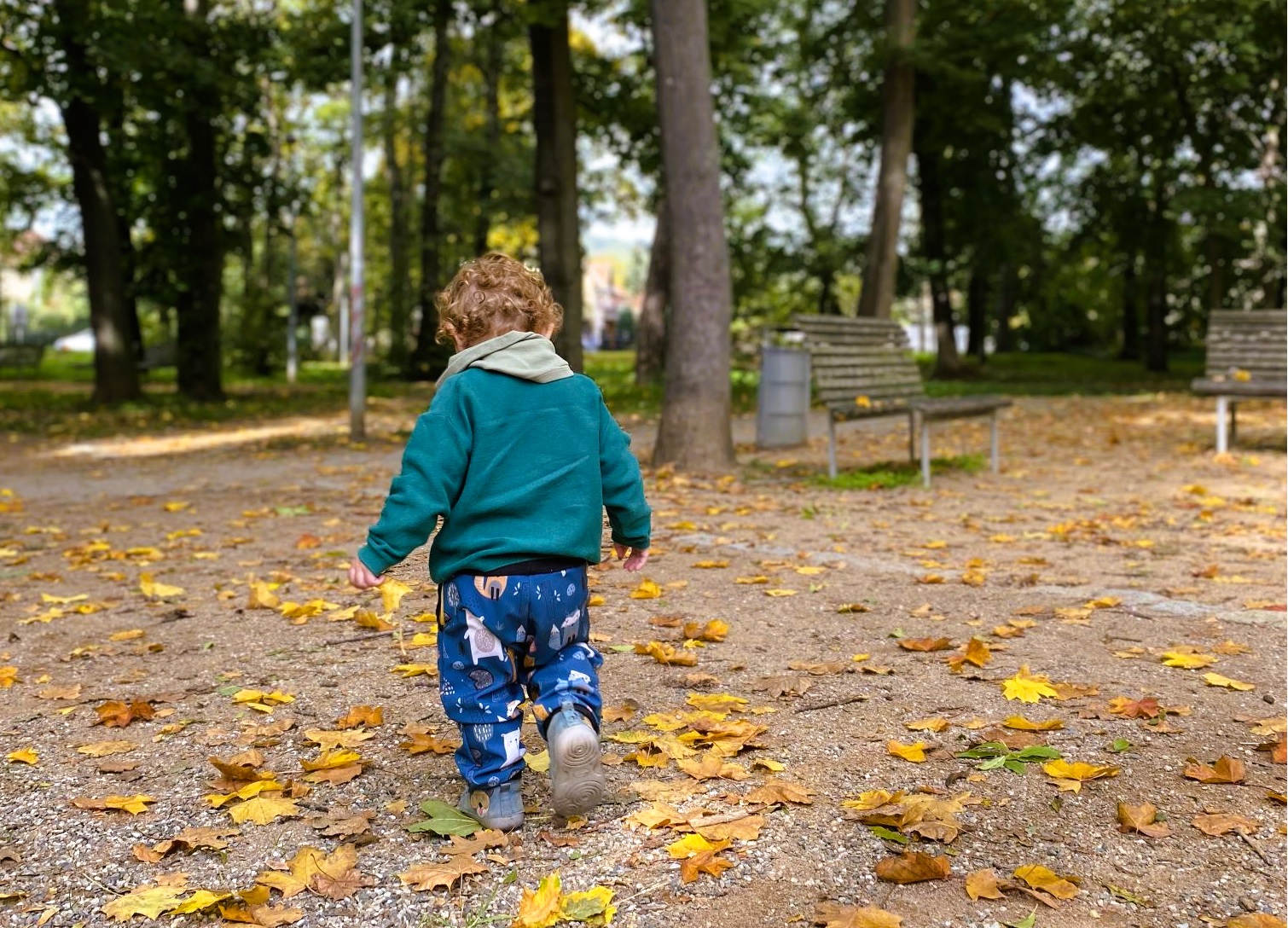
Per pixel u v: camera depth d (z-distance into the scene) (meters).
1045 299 46.91
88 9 17.86
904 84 20.05
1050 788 2.71
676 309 9.73
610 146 21.61
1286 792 2.67
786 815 2.56
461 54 29.53
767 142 26.12
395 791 2.78
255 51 19.03
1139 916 2.12
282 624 4.57
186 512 8.13
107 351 20.41
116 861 2.40
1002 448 11.56
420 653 4.02
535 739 3.17
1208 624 4.32
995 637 4.16
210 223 21.38
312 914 2.15
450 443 2.37
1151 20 20.25
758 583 5.20
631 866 2.32
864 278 20.59
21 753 3.04
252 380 32.41
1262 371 10.19
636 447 11.82
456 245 36.69
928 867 2.24
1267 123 22.50
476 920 2.12
